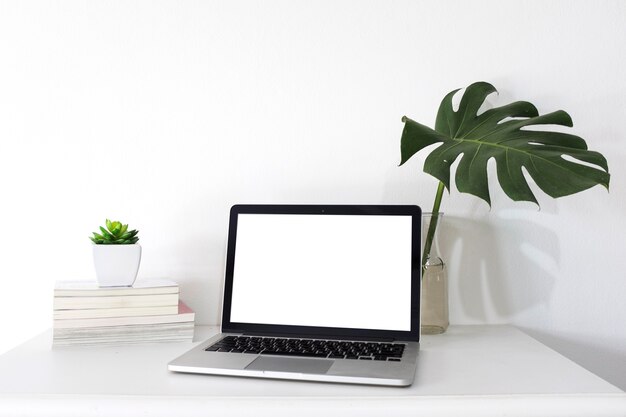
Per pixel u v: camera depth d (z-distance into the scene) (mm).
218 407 703
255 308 1056
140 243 1203
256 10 1216
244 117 1215
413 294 1006
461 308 1210
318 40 1218
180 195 1209
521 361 895
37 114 1194
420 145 980
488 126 1063
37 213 1191
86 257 1195
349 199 1214
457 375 812
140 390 744
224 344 949
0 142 1188
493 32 1216
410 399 708
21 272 1188
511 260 1208
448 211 1210
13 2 1193
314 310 1034
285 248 1073
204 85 1213
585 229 1206
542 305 1207
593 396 722
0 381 788
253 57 1215
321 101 1216
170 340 1019
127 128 1205
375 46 1218
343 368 799
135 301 1003
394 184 1212
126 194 1204
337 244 1057
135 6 1206
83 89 1200
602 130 1209
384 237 1041
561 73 1211
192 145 1211
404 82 1216
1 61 1190
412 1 1216
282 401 705
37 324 1188
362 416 694
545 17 1213
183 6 1211
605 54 1210
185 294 1211
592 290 1207
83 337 980
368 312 1014
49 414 710
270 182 1215
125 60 1206
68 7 1199
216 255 1212
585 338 1203
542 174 924
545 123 1051
